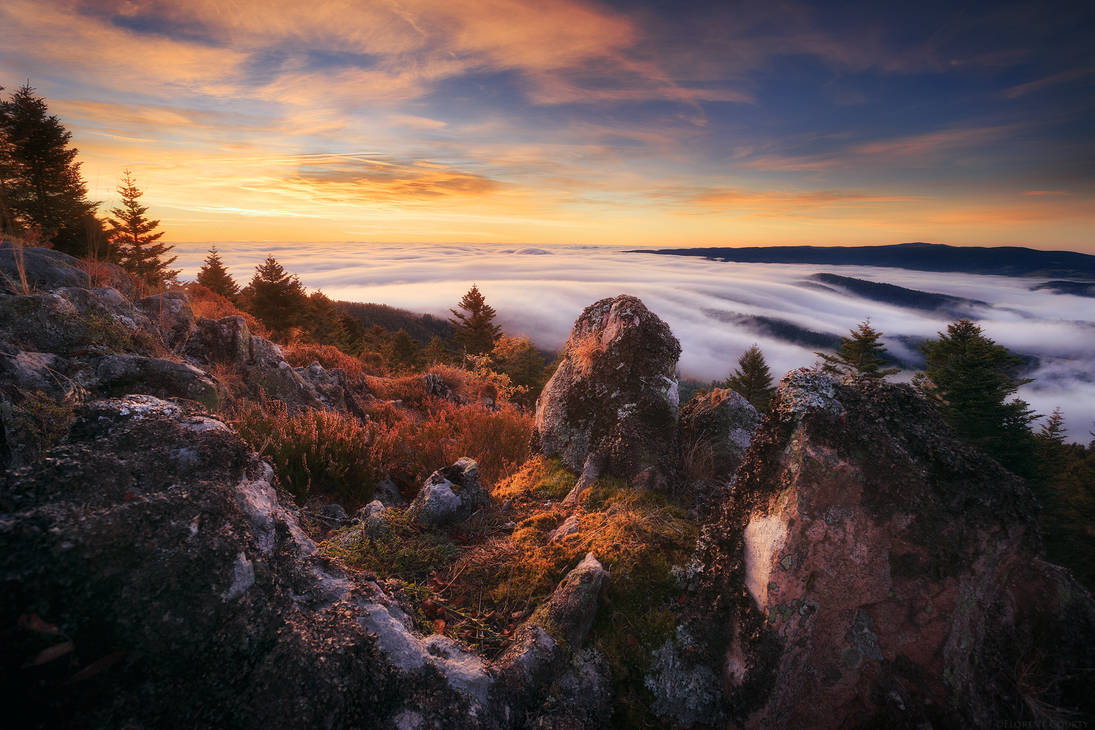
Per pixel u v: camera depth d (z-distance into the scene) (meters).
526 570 2.85
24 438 2.74
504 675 2.03
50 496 1.49
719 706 2.20
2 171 16.89
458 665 2.00
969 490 2.03
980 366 23.55
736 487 2.52
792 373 2.48
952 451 2.13
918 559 2.05
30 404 2.95
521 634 2.29
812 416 2.15
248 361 6.20
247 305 34.50
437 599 2.58
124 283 6.46
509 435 5.89
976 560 2.00
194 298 10.66
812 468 2.08
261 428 4.27
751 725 2.07
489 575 2.83
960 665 2.00
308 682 1.54
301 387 6.50
